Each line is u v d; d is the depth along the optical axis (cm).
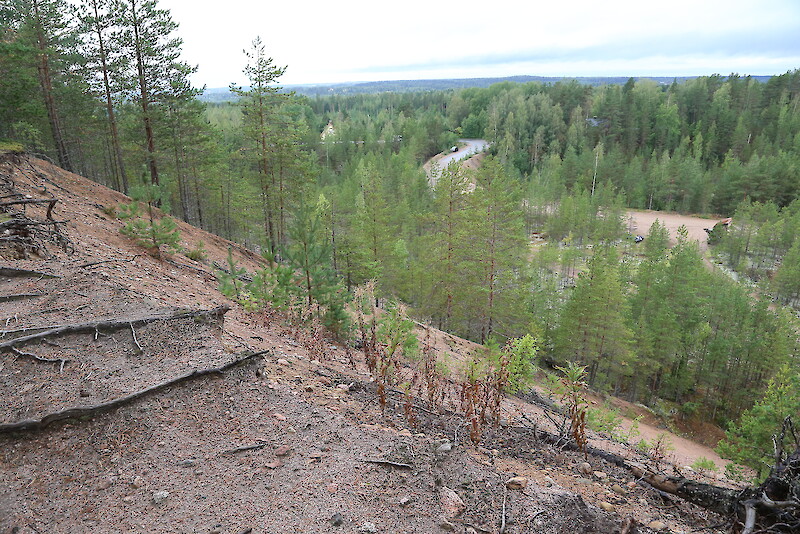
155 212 2114
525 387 1106
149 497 392
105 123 3216
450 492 425
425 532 374
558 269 6206
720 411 3541
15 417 446
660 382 3775
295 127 3014
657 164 9600
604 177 9450
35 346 552
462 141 13912
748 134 10381
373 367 812
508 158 10581
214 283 1384
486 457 525
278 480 422
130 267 1096
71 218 1348
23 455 424
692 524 464
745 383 3559
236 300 1148
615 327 3106
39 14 2478
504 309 2894
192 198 4288
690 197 8825
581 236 7131
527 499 429
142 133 2712
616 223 6838
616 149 9744
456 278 2955
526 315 3044
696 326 3638
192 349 598
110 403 475
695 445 2541
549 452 595
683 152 10275
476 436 565
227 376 564
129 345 586
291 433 492
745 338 3472
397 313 1055
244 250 2478
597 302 3136
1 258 796
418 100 19625
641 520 444
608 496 490
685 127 11475
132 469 421
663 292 3691
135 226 1440
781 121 10581
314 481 423
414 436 535
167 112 2836
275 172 2919
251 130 2753
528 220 7569
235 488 409
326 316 1013
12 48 2011
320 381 673
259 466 439
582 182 9131
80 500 385
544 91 14675
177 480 413
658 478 543
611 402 2903
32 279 738
